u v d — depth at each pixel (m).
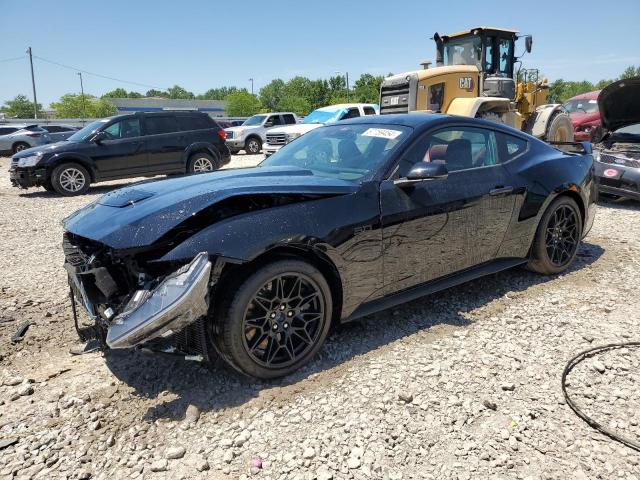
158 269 2.64
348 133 3.98
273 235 2.74
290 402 2.70
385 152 3.49
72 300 3.31
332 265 3.03
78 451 2.36
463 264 3.85
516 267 4.85
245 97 78.31
